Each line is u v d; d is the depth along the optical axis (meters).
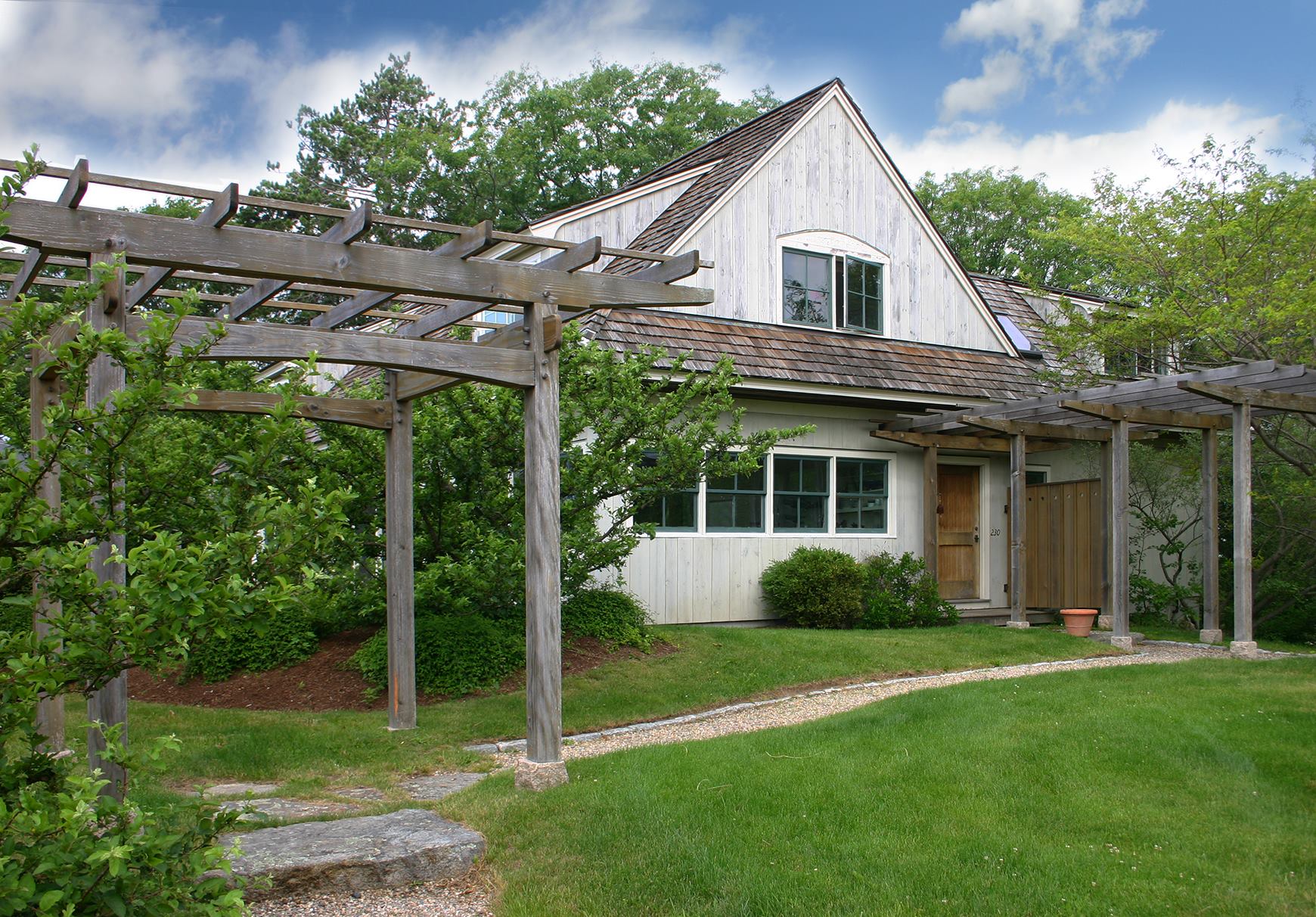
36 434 5.68
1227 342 14.70
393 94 36.75
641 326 12.23
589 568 9.55
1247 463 10.55
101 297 4.66
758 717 7.98
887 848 4.62
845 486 14.00
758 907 4.08
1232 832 4.77
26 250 5.46
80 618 2.99
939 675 9.70
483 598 9.03
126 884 2.87
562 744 7.03
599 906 4.14
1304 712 6.86
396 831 4.79
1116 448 11.77
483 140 32.19
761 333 13.34
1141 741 6.15
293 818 5.11
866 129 14.88
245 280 5.96
